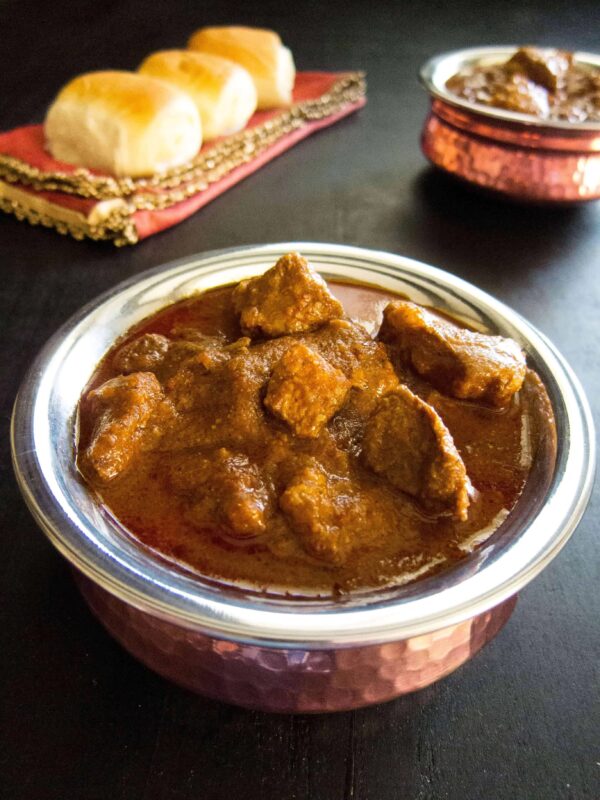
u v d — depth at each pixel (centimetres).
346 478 14
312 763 13
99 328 17
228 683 13
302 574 13
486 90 32
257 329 18
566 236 30
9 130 35
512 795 13
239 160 33
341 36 48
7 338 23
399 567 13
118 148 28
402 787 13
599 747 14
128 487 14
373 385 16
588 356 23
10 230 29
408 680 13
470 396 16
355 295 19
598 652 15
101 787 13
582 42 49
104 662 15
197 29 48
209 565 13
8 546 17
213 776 13
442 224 30
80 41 46
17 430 14
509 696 15
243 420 15
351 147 36
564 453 14
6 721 14
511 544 12
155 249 28
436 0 54
